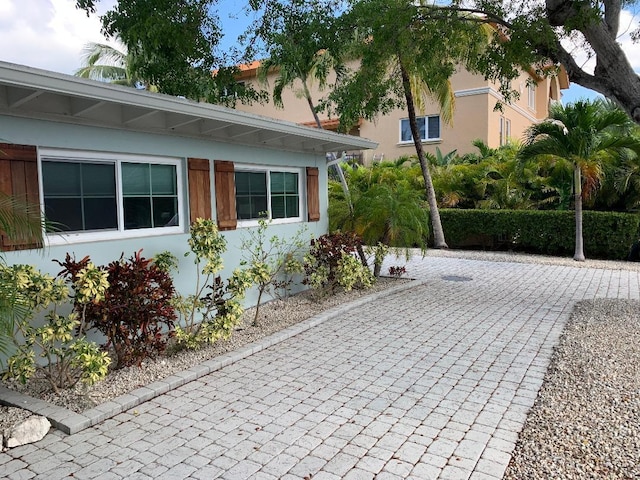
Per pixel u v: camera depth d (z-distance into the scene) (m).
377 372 4.77
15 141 4.48
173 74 9.95
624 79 6.56
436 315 7.04
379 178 16.27
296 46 9.94
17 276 3.73
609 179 12.97
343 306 7.37
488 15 7.71
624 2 6.91
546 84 26.77
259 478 2.96
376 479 2.94
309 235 8.73
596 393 4.11
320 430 3.57
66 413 3.71
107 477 2.99
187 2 8.65
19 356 3.84
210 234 5.62
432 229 15.16
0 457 3.21
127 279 4.59
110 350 5.24
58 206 4.98
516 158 12.63
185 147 6.28
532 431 3.51
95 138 5.18
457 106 18.23
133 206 5.75
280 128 6.49
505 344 5.63
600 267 11.48
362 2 8.14
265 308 7.33
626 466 3.03
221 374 4.75
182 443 3.39
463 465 3.08
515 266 11.88
